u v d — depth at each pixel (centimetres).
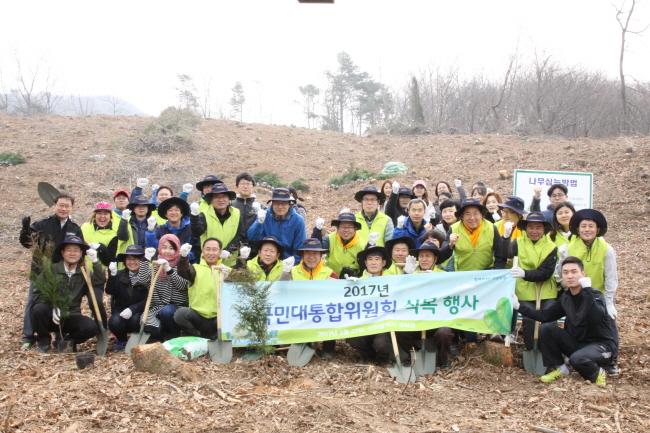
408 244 736
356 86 5725
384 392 591
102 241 803
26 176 1869
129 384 582
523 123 3238
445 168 1970
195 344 684
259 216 781
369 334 686
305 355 682
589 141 2117
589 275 666
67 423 485
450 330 673
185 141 2258
